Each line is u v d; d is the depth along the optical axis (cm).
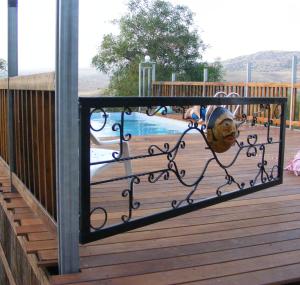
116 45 2088
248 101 333
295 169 487
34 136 300
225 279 229
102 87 2120
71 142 218
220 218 329
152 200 372
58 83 214
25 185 338
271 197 390
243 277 232
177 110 327
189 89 1235
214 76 2045
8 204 348
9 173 402
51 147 251
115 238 285
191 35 2114
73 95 215
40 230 285
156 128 1148
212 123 318
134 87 2000
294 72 923
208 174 479
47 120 260
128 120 1269
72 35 210
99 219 318
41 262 235
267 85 982
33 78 283
